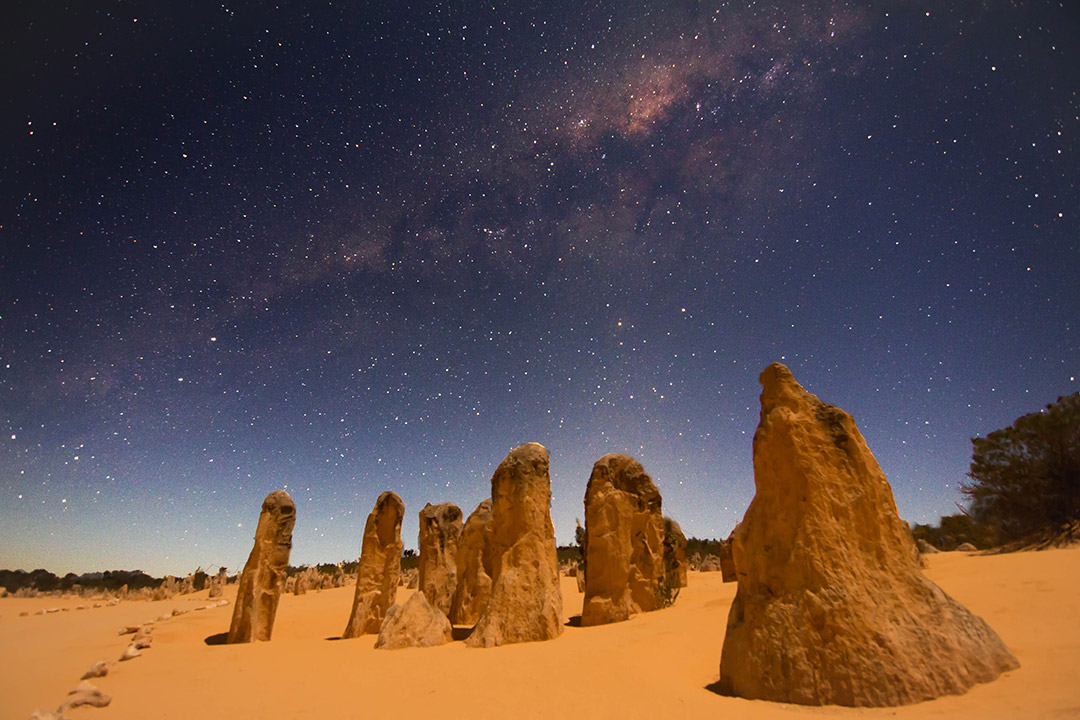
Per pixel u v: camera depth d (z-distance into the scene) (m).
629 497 16.92
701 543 55.25
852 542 6.94
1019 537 22.75
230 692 8.88
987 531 24.89
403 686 8.52
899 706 5.71
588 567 16.17
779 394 8.09
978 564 15.48
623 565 15.94
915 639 6.18
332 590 39.62
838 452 7.47
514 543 14.09
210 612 24.12
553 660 9.65
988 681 6.03
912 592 6.63
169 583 45.75
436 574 20.81
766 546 7.30
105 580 57.66
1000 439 23.75
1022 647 7.23
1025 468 22.55
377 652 12.37
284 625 19.72
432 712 6.98
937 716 5.29
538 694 7.42
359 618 16.55
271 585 16.58
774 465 7.60
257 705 7.92
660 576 17.34
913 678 5.89
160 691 9.08
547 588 13.31
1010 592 10.60
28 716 7.47
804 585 6.74
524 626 12.70
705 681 7.63
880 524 7.07
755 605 7.07
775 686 6.36
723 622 11.88
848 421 7.70
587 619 15.44
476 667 9.55
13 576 54.03
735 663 6.95
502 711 6.79
